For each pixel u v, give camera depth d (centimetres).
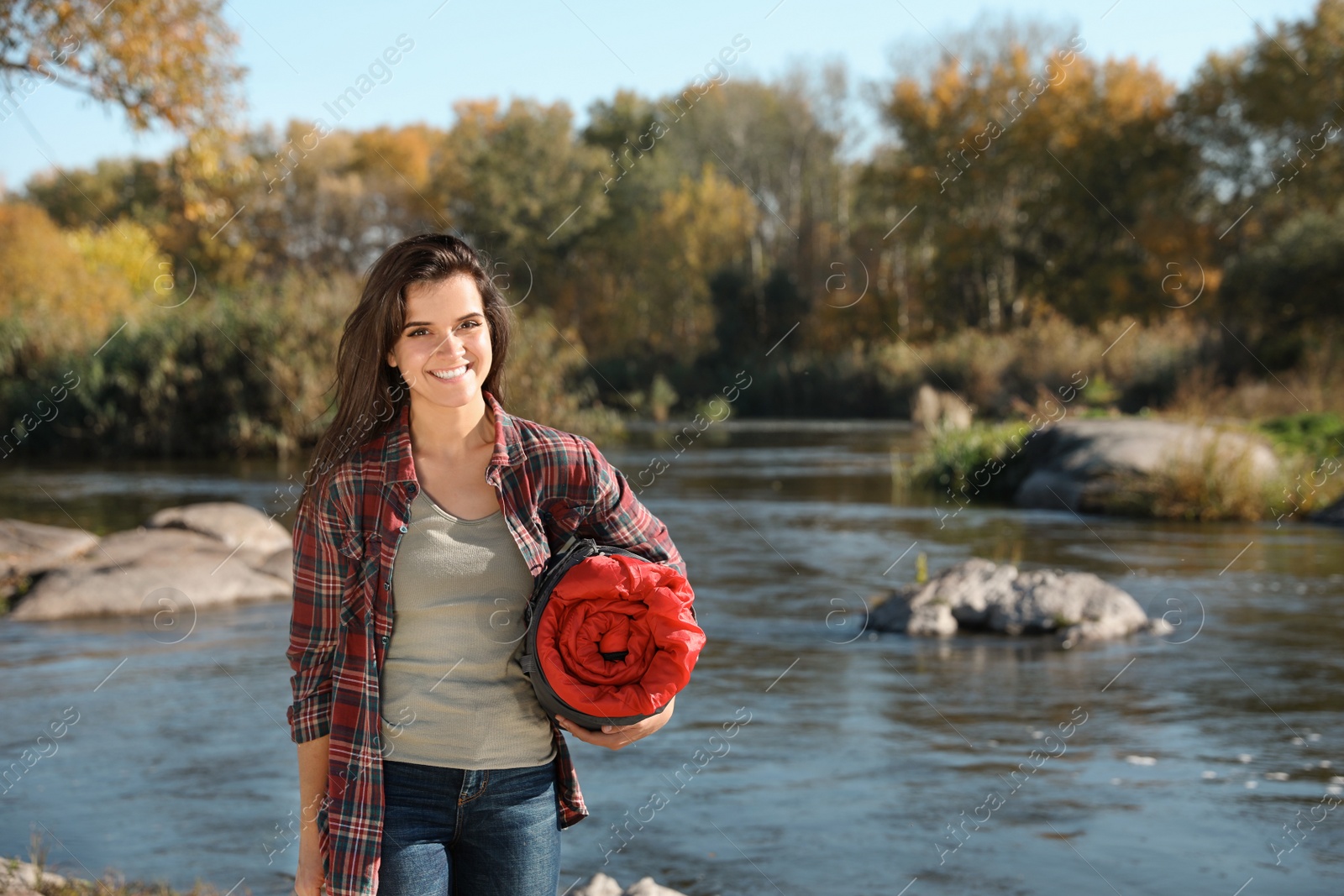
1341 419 1695
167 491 1698
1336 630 755
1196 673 643
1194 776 465
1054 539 1193
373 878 190
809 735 528
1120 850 386
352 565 197
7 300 2955
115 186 4622
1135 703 581
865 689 611
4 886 338
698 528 1289
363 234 4138
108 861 376
